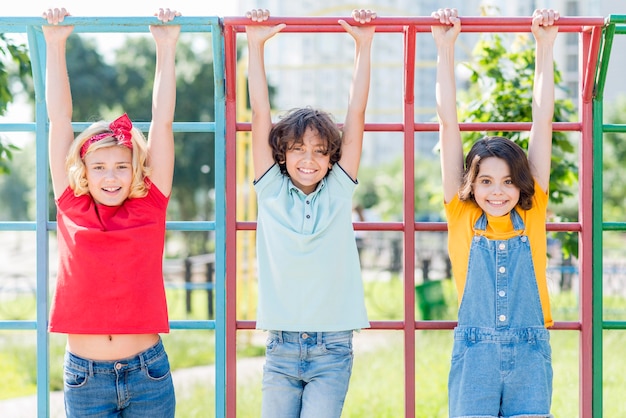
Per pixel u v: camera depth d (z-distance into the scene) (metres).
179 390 6.51
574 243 5.58
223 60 3.60
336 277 3.39
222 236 3.67
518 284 3.38
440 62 3.49
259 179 3.50
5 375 7.36
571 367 6.79
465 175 3.46
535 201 3.49
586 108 3.68
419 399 6.04
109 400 3.25
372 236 17.30
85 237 3.27
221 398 3.65
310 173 3.42
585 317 3.68
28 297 12.77
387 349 8.20
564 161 5.66
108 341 3.24
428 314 9.19
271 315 3.38
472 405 3.27
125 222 3.31
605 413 5.59
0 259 23.58
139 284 3.27
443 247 17.16
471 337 3.34
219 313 3.67
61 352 8.30
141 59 23.38
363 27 3.48
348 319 3.39
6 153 5.88
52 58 3.43
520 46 5.86
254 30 3.48
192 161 22.72
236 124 3.70
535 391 3.28
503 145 3.43
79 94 22.33
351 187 3.48
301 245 3.38
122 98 23.20
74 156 3.30
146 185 3.37
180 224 3.68
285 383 3.38
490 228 3.45
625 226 3.67
